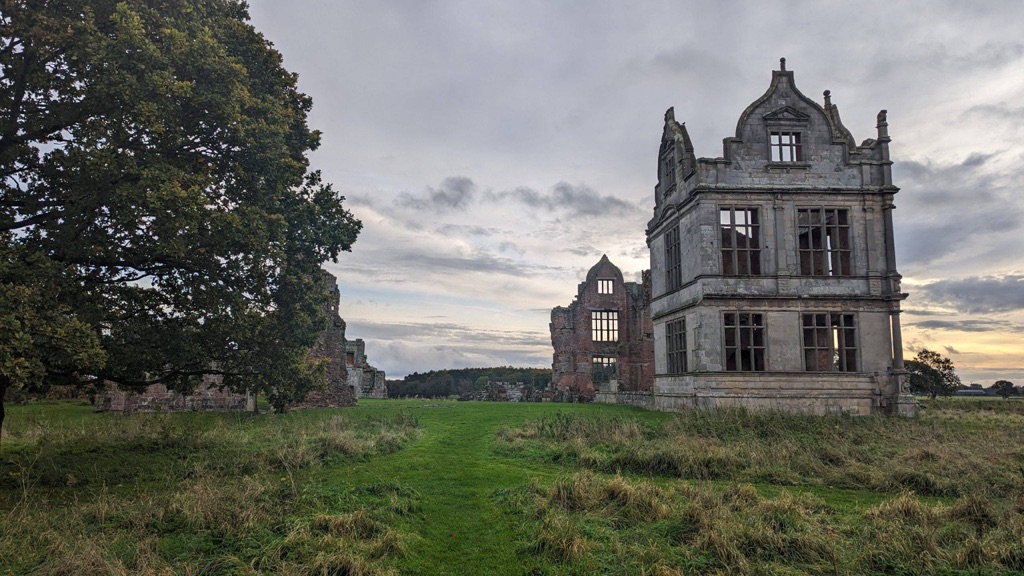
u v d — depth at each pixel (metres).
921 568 8.63
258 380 18.50
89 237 14.52
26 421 25.06
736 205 31.98
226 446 18.27
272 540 9.22
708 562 8.70
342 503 11.45
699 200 31.75
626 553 9.02
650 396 37.25
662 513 10.93
